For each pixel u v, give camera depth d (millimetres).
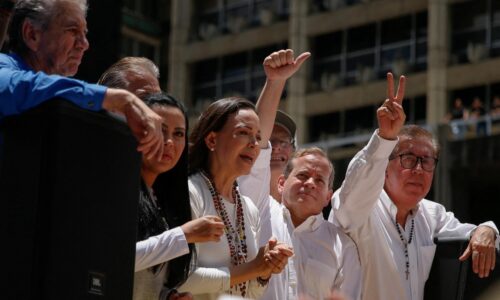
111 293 3662
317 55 36938
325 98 36156
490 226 6129
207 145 5102
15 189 3510
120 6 8875
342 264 5727
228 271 4711
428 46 34188
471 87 33625
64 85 3660
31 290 3436
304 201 5676
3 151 3555
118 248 3693
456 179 27547
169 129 4551
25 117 3523
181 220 4691
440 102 33875
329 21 36594
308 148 5852
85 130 3570
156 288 4488
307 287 5613
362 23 35719
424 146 6074
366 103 35312
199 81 39969
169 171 4695
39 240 3443
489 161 27094
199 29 40094
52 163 3473
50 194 3459
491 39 33406
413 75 34375
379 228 5992
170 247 4293
